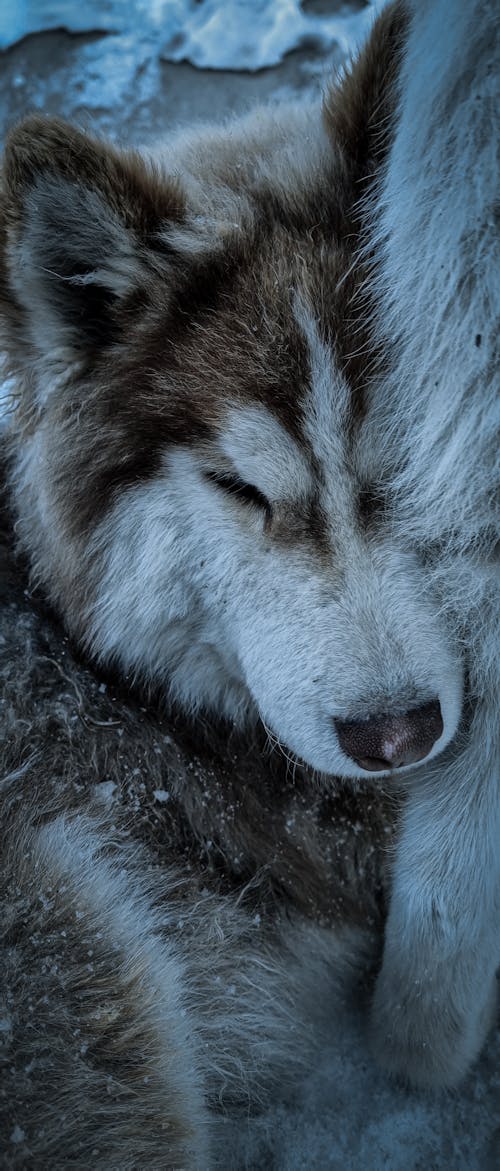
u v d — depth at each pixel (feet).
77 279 2.80
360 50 2.87
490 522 2.71
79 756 2.93
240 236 2.76
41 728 2.91
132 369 2.79
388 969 2.92
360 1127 2.95
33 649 2.95
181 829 2.97
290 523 2.74
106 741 2.95
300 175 2.84
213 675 3.00
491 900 2.83
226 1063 2.93
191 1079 2.74
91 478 2.86
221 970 2.93
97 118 5.69
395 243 2.64
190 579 2.85
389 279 2.65
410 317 2.63
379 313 2.67
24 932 2.72
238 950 2.96
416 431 2.68
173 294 2.77
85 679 2.97
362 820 3.03
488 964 2.86
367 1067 3.00
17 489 3.02
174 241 2.76
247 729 3.05
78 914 2.76
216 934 2.93
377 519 2.72
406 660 2.66
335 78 2.95
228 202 2.82
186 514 2.81
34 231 2.72
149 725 3.00
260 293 2.72
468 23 2.52
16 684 2.92
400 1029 2.91
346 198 2.79
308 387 2.68
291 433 2.69
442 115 2.55
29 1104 2.59
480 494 2.68
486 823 2.83
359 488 2.72
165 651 2.96
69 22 6.15
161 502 2.82
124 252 2.77
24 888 2.75
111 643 2.96
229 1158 2.90
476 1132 2.95
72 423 2.85
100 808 2.91
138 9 6.23
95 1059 2.66
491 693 2.80
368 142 2.80
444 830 2.85
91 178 2.70
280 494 2.72
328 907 3.04
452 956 2.84
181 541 2.82
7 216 2.69
